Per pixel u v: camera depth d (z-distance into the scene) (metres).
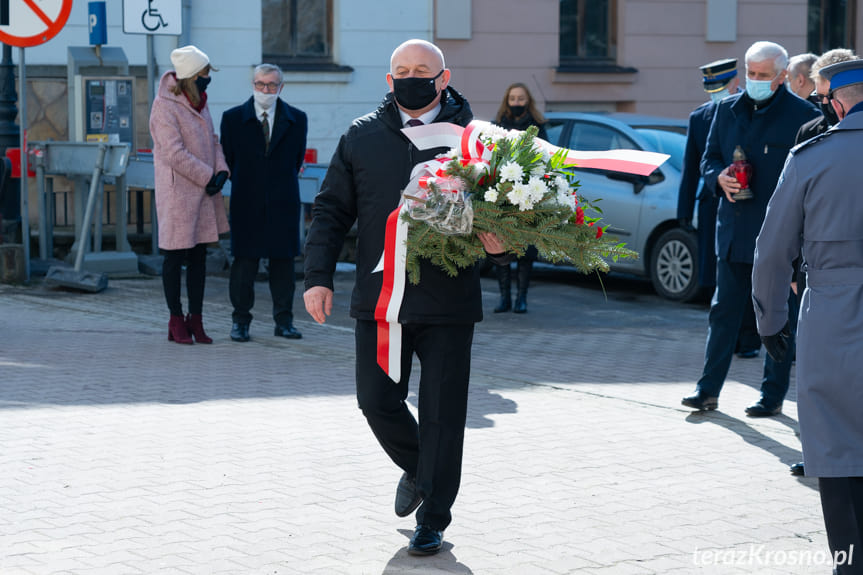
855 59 3.92
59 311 10.03
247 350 8.52
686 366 8.34
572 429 6.39
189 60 8.37
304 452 5.78
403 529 4.69
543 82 16.83
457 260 4.21
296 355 8.38
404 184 4.34
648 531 4.71
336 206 4.52
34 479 5.23
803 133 5.98
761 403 6.80
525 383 7.59
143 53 14.12
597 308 11.25
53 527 4.59
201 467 5.48
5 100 11.95
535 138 4.32
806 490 5.35
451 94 4.56
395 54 4.40
